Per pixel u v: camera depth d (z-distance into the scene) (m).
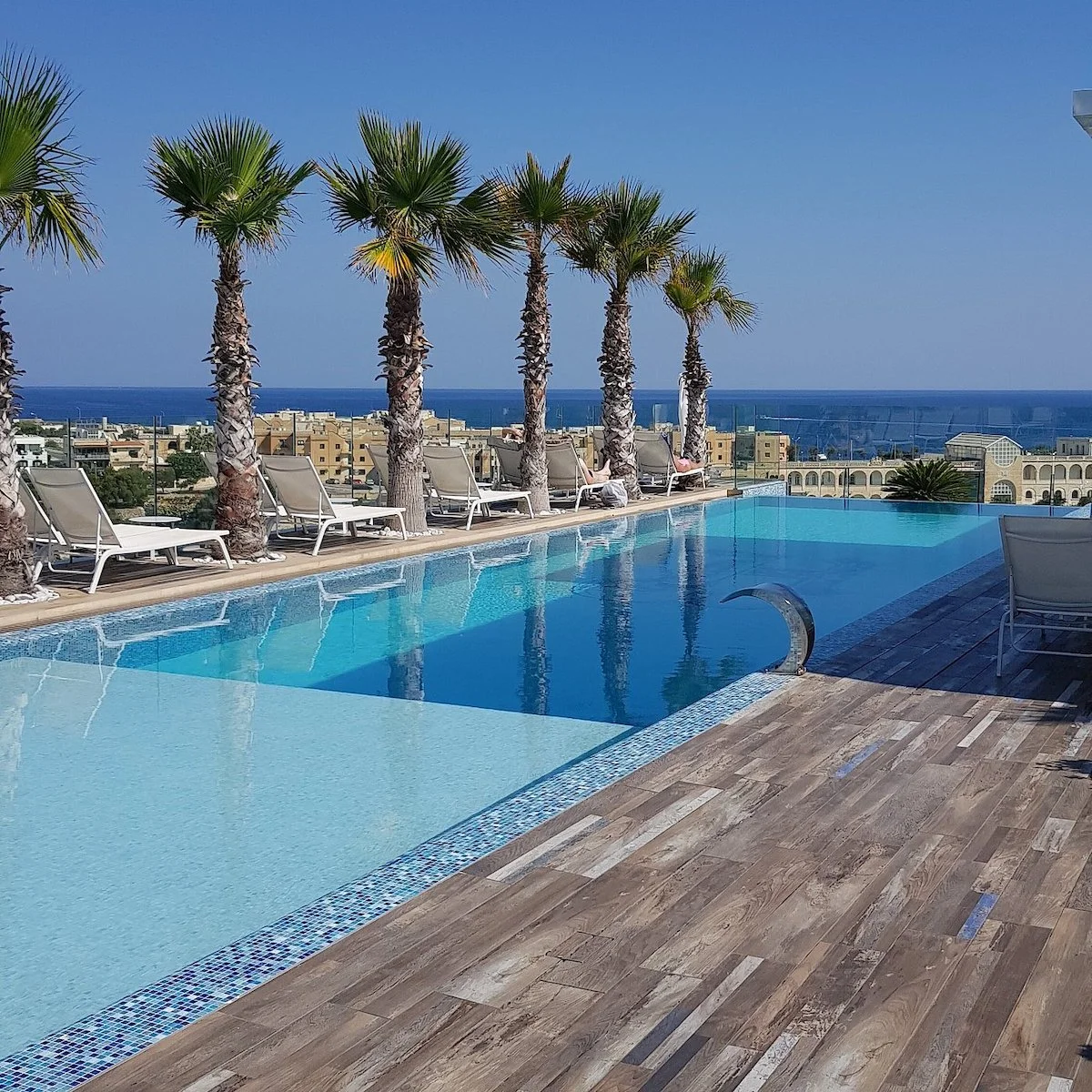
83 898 4.43
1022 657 7.79
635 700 7.27
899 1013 3.30
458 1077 3.00
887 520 17.12
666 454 19.91
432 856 4.52
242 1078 3.00
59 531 10.34
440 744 6.34
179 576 10.96
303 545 13.11
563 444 17.00
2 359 9.38
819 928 3.82
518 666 8.14
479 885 4.16
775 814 4.87
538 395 16.28
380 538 13.73
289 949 3.79
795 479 20.48
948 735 5.97
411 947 3.70
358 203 12.98
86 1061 3.17
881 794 5.11
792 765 5.50
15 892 4.48
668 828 4.71
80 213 9.43
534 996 3.40
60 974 3.85
